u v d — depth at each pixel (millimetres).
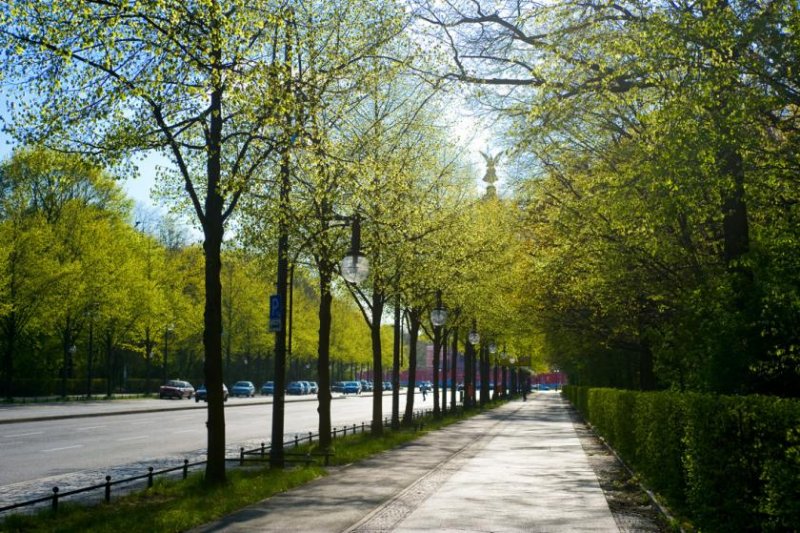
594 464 21188
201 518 11719
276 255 21938
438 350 44625
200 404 57875
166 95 13844
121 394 70875
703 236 17859
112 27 12758
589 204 20391
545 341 51719
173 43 12953
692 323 14953
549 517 12398
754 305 12695
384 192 22672
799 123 12836
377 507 13211
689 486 11727
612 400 25109
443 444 27875
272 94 14438
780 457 7387
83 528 10742
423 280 29000
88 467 19578
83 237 55844
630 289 23078
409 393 38156
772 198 13266
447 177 30266
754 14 11609
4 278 46844
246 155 17406
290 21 14977
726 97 11211
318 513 12523
